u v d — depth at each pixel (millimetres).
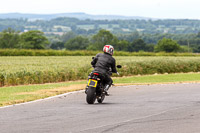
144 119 29203
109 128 25562
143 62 114500
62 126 26250
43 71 81312
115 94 52250
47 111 33656
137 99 44875
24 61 136125
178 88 61406
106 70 40781
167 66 118688
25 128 25484
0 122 27797
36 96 45688
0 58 170250
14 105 38000
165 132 24328
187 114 31750
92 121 28312
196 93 51906
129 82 82500
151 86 66250
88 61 132875
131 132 24297
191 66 125125
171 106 37125
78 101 42469
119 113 32406
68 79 88250
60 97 46312
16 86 66875
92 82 39375
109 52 41750
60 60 146000
